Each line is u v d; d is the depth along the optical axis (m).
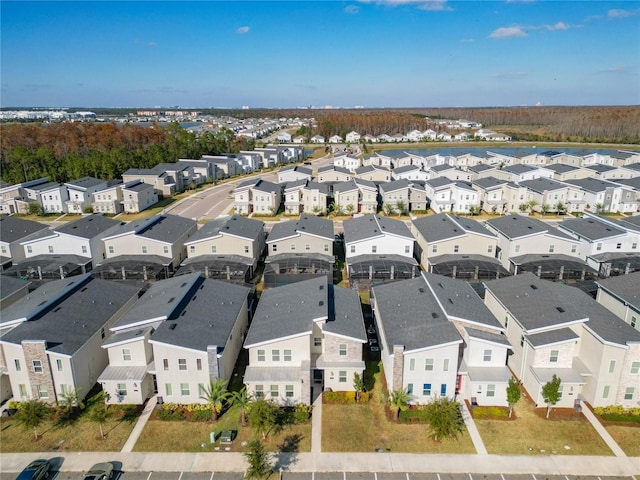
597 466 29.02
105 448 30.73
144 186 102.06
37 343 33.22
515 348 38.12
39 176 111.25
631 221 63.38
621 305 43.34
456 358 33.78
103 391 34.59
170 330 35.03
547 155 143.50
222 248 58.62
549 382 33.03
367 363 40.12
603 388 33.75
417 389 34.56
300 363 35.53
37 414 31.44
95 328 37.69
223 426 32.81
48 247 59.31
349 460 29.59
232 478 28.28
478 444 30.91
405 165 138.00
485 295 46.03
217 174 136.25
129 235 57.59
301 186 94.69
